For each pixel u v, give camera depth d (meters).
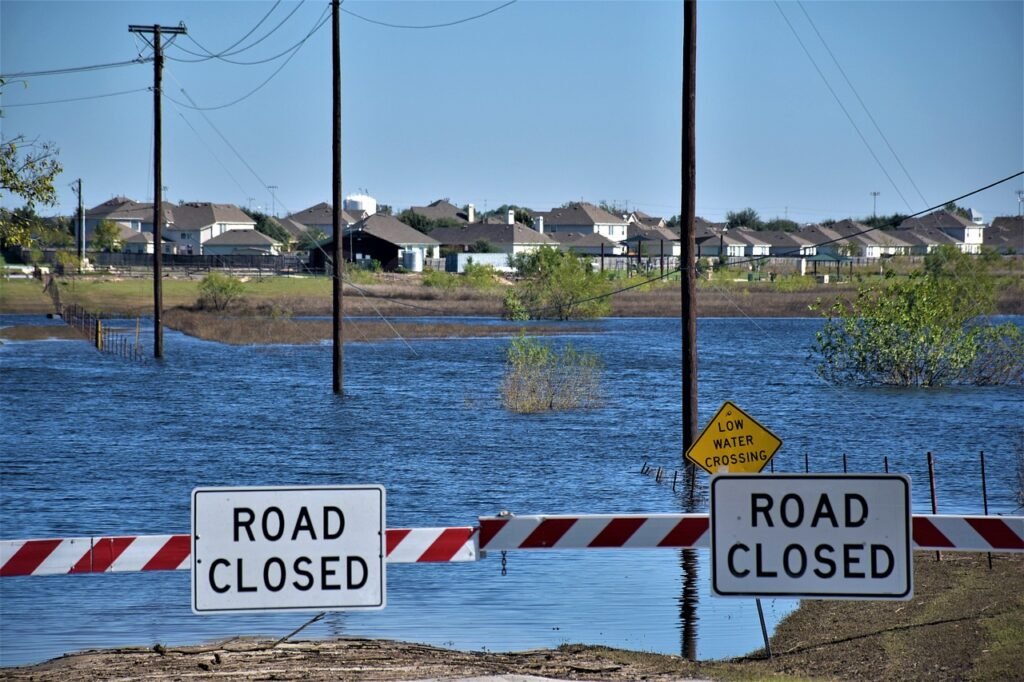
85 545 27.98
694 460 37.59
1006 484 65.81
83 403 108.38
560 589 44.09
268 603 24.53
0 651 35.50
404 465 74.00
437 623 39.25
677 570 47.38
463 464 74.38
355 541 24.72
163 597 43.00
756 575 25.44
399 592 43.69
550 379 110.50
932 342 121.94
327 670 31.34
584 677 30.59
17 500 61.56
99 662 32.66
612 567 47.84
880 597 25.14
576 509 59.34
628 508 59.62
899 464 74.00
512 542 28.64
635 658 33.41
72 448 80.88
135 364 148.75
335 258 114.06
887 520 25.14
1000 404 106.75
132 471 71.31
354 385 124.06
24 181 48.97
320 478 69.00
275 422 95.19
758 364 149.00
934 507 46.19
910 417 97.88
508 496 63.28
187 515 57.59
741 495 25.48
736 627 38.28
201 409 104.06
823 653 33.75
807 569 25.34
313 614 40.44
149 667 31.84
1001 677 28.92
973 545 28.55
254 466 73.44
